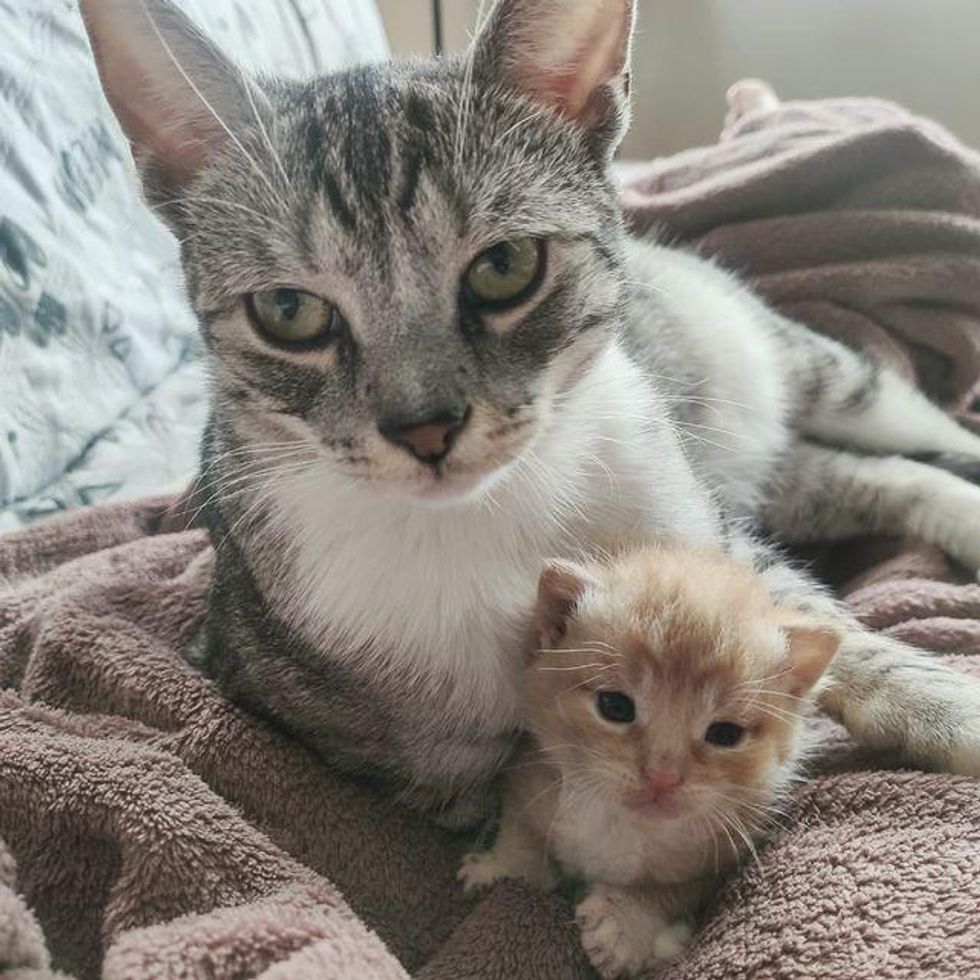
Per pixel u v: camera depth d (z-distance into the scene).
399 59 0.21
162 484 0.29
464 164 0.17
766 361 0.28
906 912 0.15
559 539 0.19
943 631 0.22
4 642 0.22
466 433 0.16
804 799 0.18
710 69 0.55
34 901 0.17
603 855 0.18
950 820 0.17
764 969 0.15
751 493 0.27
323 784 0.19
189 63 0.17
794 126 0.38
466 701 0.19
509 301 0.17
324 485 0.18
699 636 0.17
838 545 0.28
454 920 0.18
